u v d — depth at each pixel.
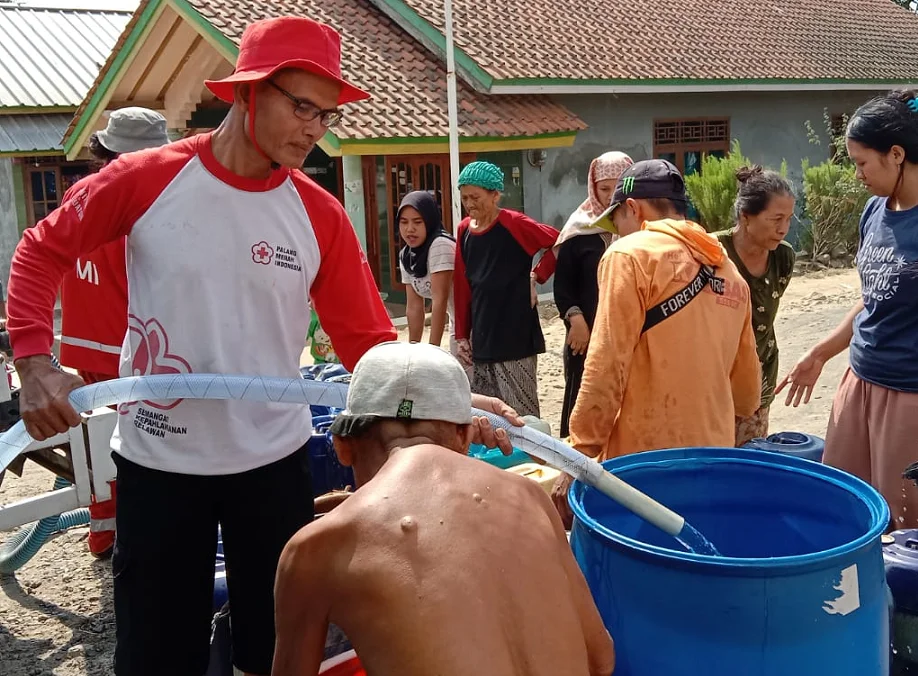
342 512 1.58
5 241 15.20
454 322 5.09
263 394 2.11
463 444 1.85
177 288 2.19
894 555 2.42
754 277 3.62
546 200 12.70
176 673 2.32
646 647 1.87
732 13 18.16
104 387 2.08
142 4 11.24
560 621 1.58
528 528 1.64
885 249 3.06
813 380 3.64
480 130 11.08
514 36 12.96
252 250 2.22
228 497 2.32
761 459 2.37
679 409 2.76
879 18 21.25
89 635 3.55
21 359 2.01
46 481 5.29
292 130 2.12
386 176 12.62
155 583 2.27
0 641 3.51
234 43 10.64
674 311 2.73
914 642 2.34
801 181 16.55
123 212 2.16
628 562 1.90
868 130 2.99
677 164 14.59
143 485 2.27
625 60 13.62
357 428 1.75
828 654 1.78
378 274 13.09
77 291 3.71
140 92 12.66
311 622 1.58
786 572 1.74
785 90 15.57
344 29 12.25
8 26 17.80
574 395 4.60
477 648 1.45
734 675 1.77
